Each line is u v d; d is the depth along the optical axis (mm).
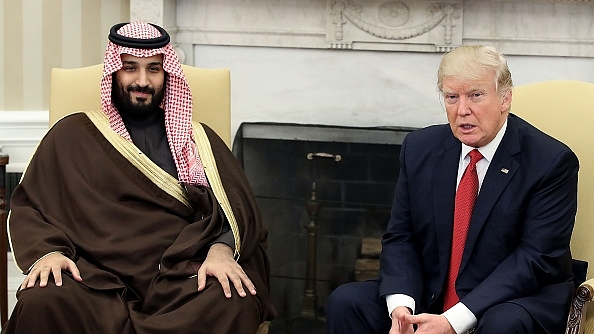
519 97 3000
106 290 2693
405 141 2740
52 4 3885
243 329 2621
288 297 4016
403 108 3885
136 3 3801
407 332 2490
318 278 3977
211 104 3270
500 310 2412
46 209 2893
